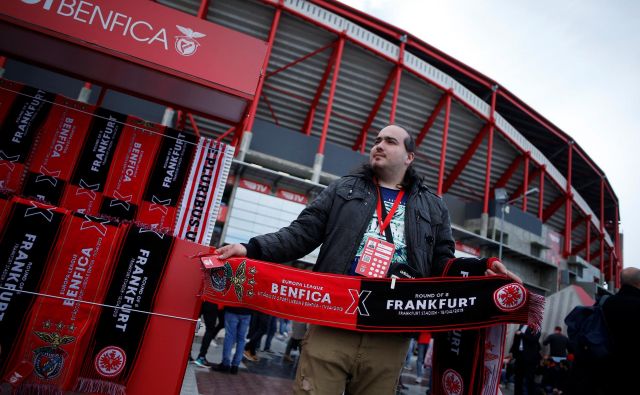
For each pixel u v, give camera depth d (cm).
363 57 2002
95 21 202
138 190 210
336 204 178
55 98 207
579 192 3672
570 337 314
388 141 188
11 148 195
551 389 779
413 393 645
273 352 839
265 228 1697
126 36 205
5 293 160
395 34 2059
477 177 2505
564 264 2589
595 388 283
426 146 2344
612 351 277
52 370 160
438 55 2169
